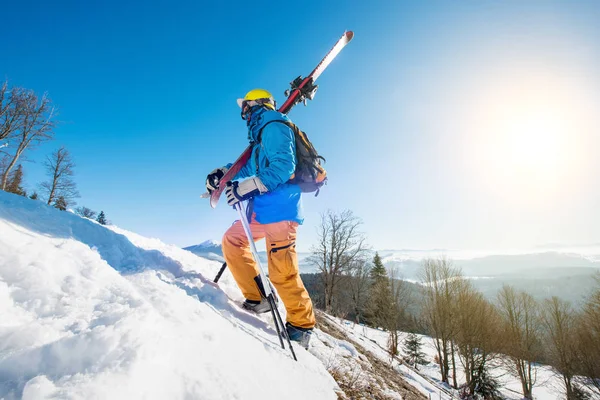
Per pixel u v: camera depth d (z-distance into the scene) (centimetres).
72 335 85
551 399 2428
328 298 2481
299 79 249
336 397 181
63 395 65
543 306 2627
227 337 144
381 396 257
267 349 171
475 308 2262
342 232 2578
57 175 2012
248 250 233
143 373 81
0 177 1553
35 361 74
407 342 2492
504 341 2484
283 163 187
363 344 639
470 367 2161
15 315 87
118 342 85
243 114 230
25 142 1530
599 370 2205
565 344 2395
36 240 127
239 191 184
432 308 2452
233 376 114
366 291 2962
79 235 185
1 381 68
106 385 71
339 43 237
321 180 222
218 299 208
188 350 108
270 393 126
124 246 215
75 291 108
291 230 203
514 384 2766
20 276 101
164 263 237
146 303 116
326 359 252
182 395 89
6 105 1428
